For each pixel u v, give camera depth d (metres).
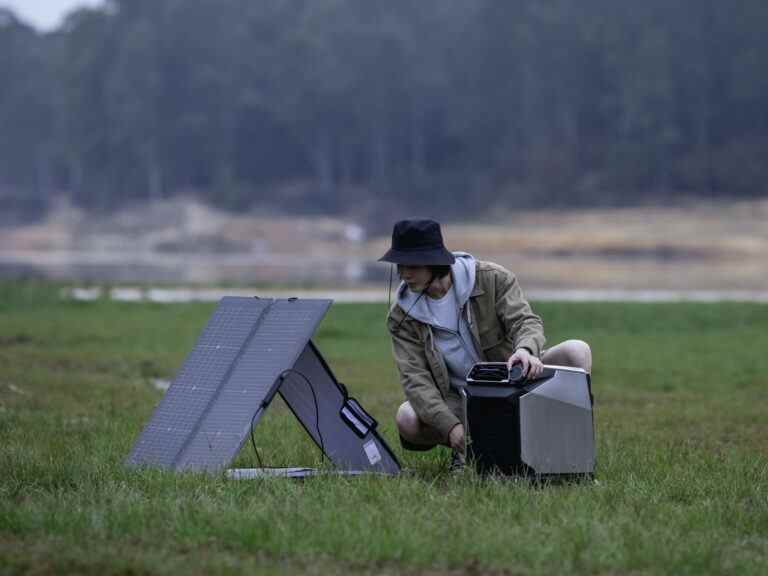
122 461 17.03
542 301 67.50
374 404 28.02
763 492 15.93
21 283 90.88
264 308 16.56
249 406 15.56
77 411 25.22
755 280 127.62
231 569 11.53
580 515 13.54
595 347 45.66
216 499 14.30
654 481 16.38
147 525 13.28
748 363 39.56
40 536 12.87
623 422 25.23
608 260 198.50
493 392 15.17
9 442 19.95
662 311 60.72
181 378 16.89
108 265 183.25
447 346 16.38
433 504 14.29
